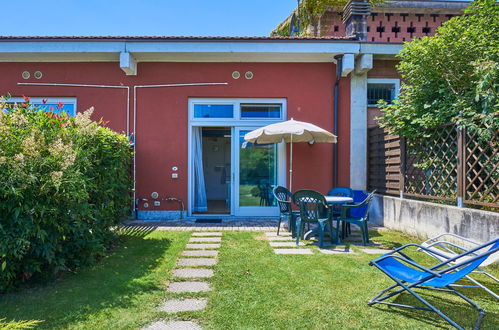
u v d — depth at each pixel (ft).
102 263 12.55
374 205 22.50
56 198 10.10
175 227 19.90
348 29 24.14
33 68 23.34
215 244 15.58
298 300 9.21
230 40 21.91
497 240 7.98
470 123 13.93
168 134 23.34
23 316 8.16
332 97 23.71
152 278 10.91
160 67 23.43
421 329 7.70
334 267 12.14
